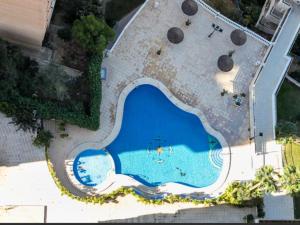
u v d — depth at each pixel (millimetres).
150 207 57562
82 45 58000
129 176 58250
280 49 66938
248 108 64250
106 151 58375
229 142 62625
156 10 64500
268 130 63812
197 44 64812
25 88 55938
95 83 58344
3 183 53875
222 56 64125
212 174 61156
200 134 62094
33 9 48562
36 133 55156
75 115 56969
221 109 63500
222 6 68312
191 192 59500
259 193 58062
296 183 57156
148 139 60531
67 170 56781
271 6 67562
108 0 63969
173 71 63188
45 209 54656
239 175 61562
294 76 68438
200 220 58344
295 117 66312
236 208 59656
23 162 54625
